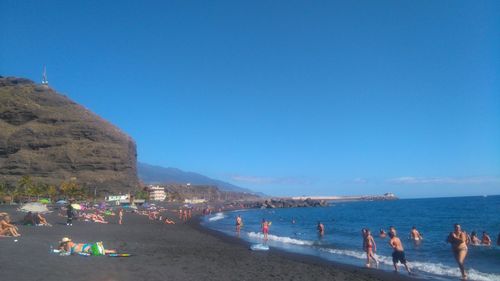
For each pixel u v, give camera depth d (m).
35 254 18.52
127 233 35.78
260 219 88.88
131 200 136.88
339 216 102.38
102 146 166.88
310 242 34.75
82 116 179.50
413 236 34.62
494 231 49.06
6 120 170.25
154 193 198.25
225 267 19.00
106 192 156.88
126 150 173.62
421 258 25.91
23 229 32.88
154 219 64.31
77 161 158.50
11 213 54.72
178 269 17.33
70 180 148.88
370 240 22.45
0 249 19.66
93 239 28.08
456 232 18.98
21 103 173.00
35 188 122.44
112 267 16.47
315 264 22.02
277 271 18.75
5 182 138.12
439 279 18.36
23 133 160.75
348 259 24.52
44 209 57.00
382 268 21.23
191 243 30.72
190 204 166.38
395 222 70.88
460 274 19.59
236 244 32.06
